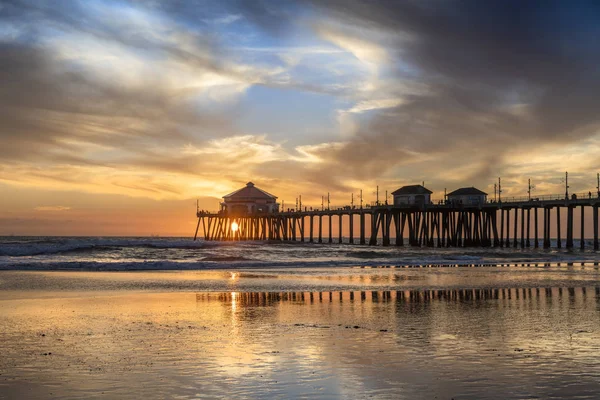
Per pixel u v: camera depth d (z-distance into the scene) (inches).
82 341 590.6
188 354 529.3
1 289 1085.1
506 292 1097.4
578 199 3166.8
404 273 1615.4
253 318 756.0
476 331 652.7
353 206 4475.9
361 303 922.1
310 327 681.6
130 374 457.4
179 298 974.4
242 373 459.8
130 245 3221.0
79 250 2549.2
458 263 2193.7
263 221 5506.9
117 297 979.3
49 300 928.3
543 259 2497.5
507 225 3789.4
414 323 713.0
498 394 405.1
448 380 439.5
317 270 1716.3
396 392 408.8
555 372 463.5
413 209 3961.6
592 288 1179.9
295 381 436.8
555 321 729.0
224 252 2731.3
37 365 486.9
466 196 3927.2
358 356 519.8
